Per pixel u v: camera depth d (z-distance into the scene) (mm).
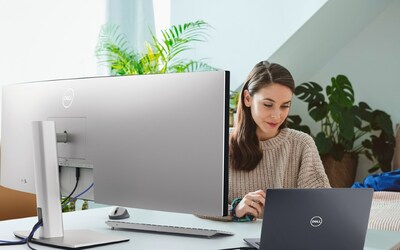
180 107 1402
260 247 1267
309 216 1273
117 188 1499
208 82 1368
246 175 2119
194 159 1387
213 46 4605
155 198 1443
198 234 1559
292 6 4352
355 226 1318
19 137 1693
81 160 1555
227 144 1361
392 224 2484
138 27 4109
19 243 1495
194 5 4641
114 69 3842
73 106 1564
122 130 1484
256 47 4477
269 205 1243
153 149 1439
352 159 5035
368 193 1314
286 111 2072
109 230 1661
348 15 4688
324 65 5395
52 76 3615
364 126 5270
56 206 1516
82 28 3789
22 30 3445
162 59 3926
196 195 1388
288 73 2049
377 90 5219
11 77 3396
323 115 5016
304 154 2107
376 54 5215
